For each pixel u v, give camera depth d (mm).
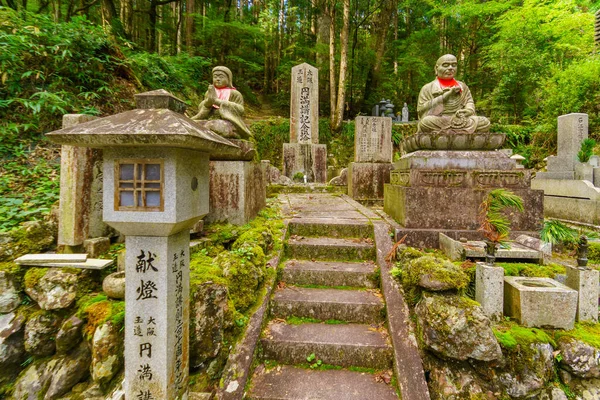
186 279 2295
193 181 2178
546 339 2637
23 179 4379
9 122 4984
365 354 2682
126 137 1731
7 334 2840
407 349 2594
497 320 2848
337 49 17234
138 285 2033
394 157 12305
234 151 2389
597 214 6000
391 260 3648
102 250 3375
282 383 2484
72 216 3258
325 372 2617
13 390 2754
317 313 3145
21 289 3008
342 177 8867
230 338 2699
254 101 18797
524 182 4176
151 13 12719
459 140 4414
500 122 13555
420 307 2816
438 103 4715
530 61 12312
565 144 8047
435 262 2951
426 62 17172
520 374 2559
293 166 10109
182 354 2254
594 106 10414
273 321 3086
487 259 2963
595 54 11367
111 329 2580
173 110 2109
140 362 2045
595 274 2877
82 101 5762
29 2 8648
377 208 6605
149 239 2018
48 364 2791
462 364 2627
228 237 3824
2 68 4949
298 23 20609
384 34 16781
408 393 2295
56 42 5473
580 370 2584
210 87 4293
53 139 1759
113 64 6648
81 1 9664
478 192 4156
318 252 3961
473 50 16641
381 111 15906
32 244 3273
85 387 2678
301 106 10430
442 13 15117
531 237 3855
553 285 2941
